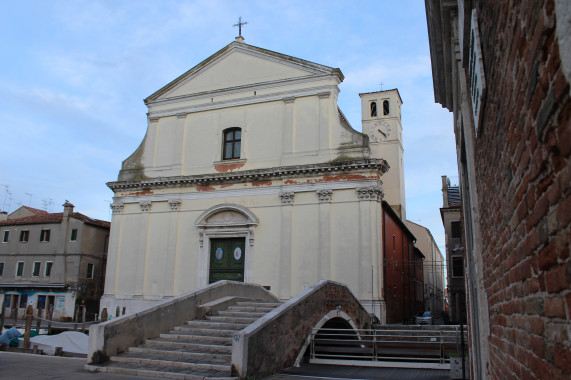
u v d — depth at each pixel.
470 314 7.91
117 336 11.66
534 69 2.06
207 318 14.20
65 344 14.51
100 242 37.81
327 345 16.72
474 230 6.04
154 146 27.88
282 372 11.09
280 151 25.03
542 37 1.88
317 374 10.91
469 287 7.89
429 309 48.31
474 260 6.57
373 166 22.67
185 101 27.91
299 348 12.51
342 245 22.50
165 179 26.33
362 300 21.36
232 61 27.38
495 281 4.44
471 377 8.16
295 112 25.23
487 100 3.90
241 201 24.92
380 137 40.59
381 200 23.27
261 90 26.20
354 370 11.68
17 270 37.47
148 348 11.89
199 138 27.05
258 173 24.50
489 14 3.29
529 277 2.64
